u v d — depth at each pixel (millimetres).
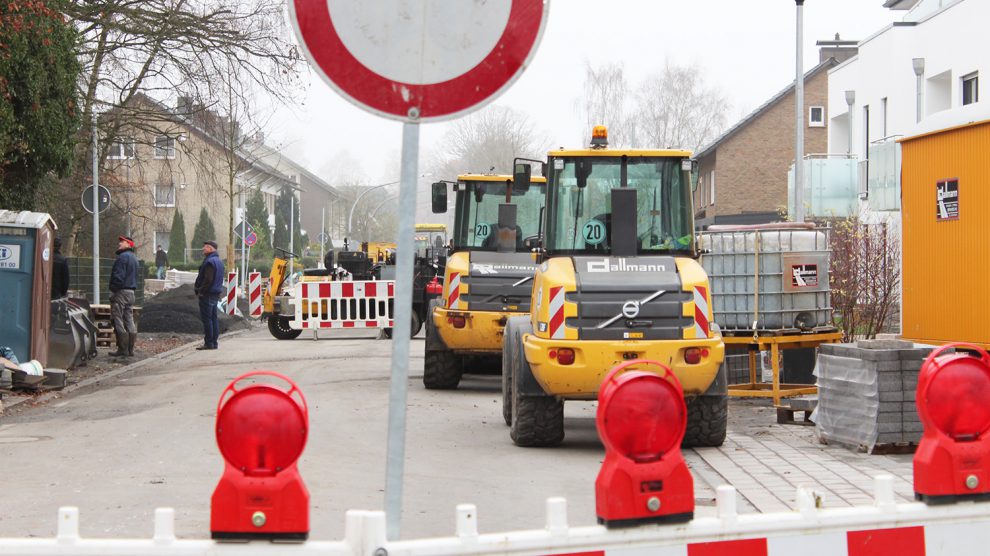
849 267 18625
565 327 10352
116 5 22500
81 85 23891
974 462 3201
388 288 28219
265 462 2822
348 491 8375
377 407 14031
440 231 42625
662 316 10367
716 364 10320
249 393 2840
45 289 16047
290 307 28906
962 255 12469
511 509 7797
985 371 3248
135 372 19188
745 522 3010
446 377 16406
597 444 11164
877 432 9875
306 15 3256
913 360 9922
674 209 11359
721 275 14031
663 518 2947
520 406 10734
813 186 34156
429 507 7836
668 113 73750
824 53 57438
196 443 10844
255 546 2787
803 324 13898
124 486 8539
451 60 3299
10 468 9414
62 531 2779
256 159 41656
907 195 13562
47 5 16938
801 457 9859
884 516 3137
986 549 3209
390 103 3293
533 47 3309
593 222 11266
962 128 12438
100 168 27578
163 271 60906
